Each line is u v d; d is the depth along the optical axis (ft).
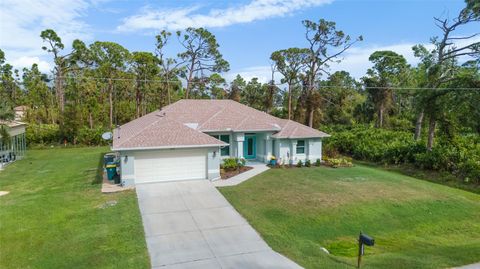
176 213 41.86
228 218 40.27
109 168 59.00
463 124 83.76
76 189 54.65
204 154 60.39
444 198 52.70
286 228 38.52
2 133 76.38
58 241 32.94
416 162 78.54
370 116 164.55
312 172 69.10
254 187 55.01
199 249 31.37
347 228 40.40
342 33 133.90
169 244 32.45
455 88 76.59
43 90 162.09
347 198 49.88
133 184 55.57
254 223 38.60
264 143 77.56
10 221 38.81
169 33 154.20
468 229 42.22
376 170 76.07
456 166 69.72
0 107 76.48
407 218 44.52
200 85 177.68
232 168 68.13
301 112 140.97
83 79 142.41
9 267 27.68
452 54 90.33
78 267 27.37
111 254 29.86
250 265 27.99
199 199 47.93
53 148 114.01
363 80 170.81
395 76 160.97
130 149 53.98
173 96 181.57
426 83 86.99
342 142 103.86
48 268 27.40
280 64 150.82
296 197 49.57
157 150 57.21
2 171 73.20
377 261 28.84
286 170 70.44
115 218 39.70
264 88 167.73
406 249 34.91
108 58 151.74
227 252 30.73
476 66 81.25
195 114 80.43
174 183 57.06
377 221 42.91
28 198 49.60
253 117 80.23
